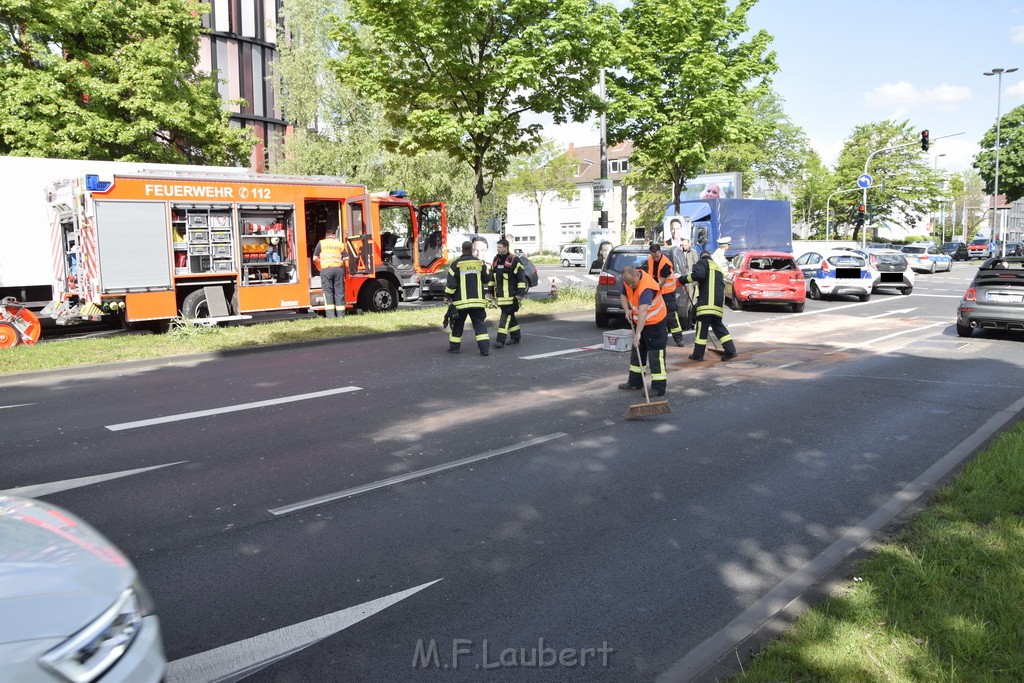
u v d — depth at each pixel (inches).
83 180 535.5
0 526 108.7
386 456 259.9
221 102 1007.0
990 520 181.5
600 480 234.4
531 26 729.0
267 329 561.0
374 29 746.8
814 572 164.2
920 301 903.7
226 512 207.2
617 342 367.9
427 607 154.9
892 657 123.3
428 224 872.9
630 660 135.6
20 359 440.1
